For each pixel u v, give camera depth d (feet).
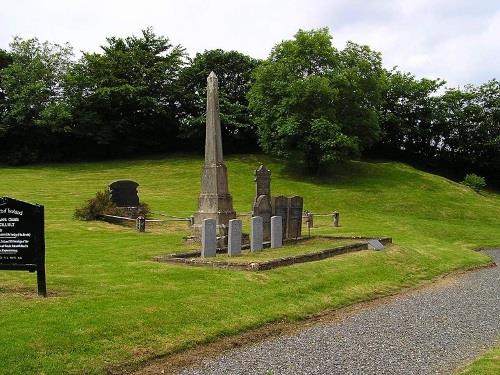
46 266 47.70
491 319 40.50
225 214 68.90
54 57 200.23
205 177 69.97
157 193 134.72
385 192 150.30
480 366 28.02
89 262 50.72
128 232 77.05
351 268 53.78
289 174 167.63
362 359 30.07
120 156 200.85
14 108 184.03
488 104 224.74
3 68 199.82
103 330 30.25
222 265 47.98
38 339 28.09
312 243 67.51
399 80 226.38
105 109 198.70
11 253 35.14
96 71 199.31
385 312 42.16
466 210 140.15
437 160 236.02
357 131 169.58
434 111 228.43
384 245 70.44
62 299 34.88
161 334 31.48
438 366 29.09
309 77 155.94
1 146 189.57
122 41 213.66
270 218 66.13
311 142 157.69
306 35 165.07
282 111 159.74
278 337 34.32
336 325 37.60
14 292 36.55
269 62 172.76
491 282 58.90
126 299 35.83
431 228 110.63
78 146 199.72
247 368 28.35
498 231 116.47
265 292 41.55
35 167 172.65
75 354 27.55
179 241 69.10
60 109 181.78
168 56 213.05
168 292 38.32
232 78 211.00
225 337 33.17
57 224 80.38
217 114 70.74
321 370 28.17
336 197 141.28
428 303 46.19
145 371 27.66
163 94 207.92
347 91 162.81
